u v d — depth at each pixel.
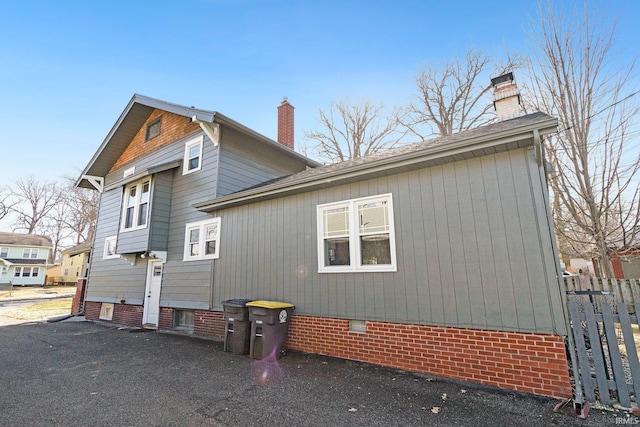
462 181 5.08
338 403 3.91
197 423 3.41
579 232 10.10
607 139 9.37
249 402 3.97
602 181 9.45
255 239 7.69
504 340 4.44
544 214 4.37
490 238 4.73
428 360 4.99
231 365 5.62
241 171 10.01
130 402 4.00
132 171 12.69
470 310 4.74
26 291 29.83
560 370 4.02
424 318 5.11
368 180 6.04
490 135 4.50
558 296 4.15
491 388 4.35
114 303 11.69
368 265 5.82
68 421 3.48
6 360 6.15
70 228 42.97
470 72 19.56
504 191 4.71
